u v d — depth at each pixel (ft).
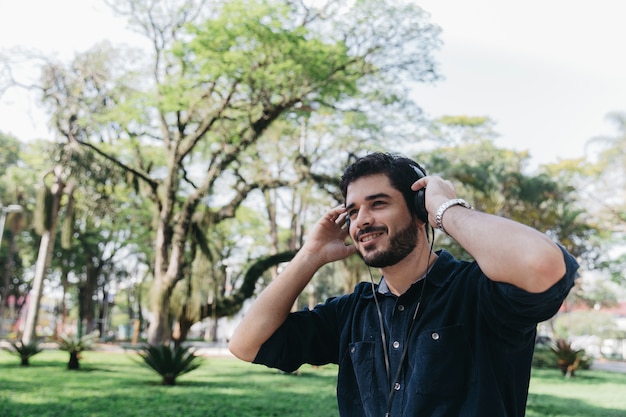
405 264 4.34
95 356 68.54
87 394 32.78
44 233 73.46
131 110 58.80
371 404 4.25
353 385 4.55
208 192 60.49
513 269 3.35
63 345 50.72
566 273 3.37
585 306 134.10
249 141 60.29
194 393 34.71
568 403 33.96
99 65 63.00
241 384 41.22
